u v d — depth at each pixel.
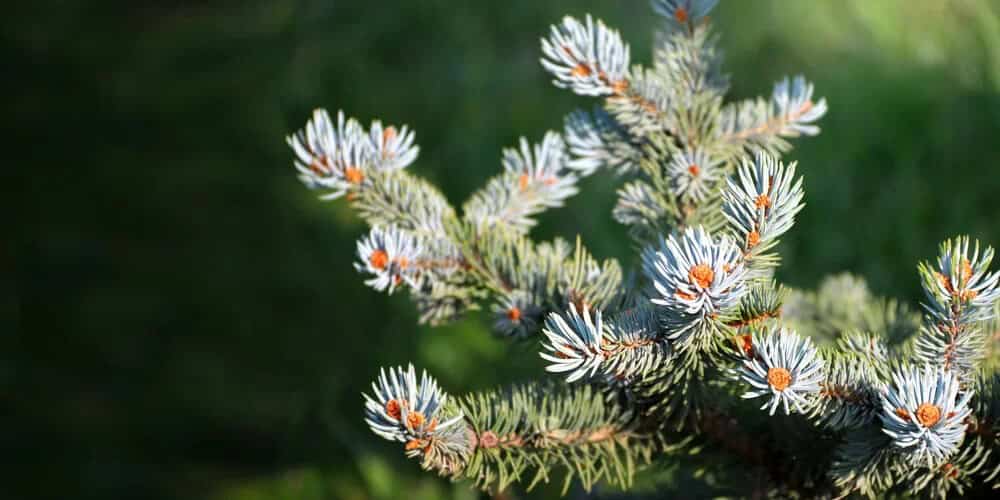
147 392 3.89
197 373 3.91
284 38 5.42
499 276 1.34
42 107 5.76
